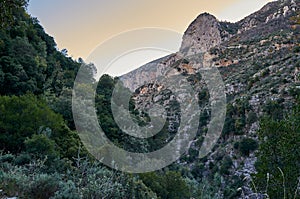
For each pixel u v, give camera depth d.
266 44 54.12
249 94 39.03
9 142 10.28
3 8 5.98
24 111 11.57
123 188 7.23
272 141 9.76
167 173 13.96
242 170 28.78
